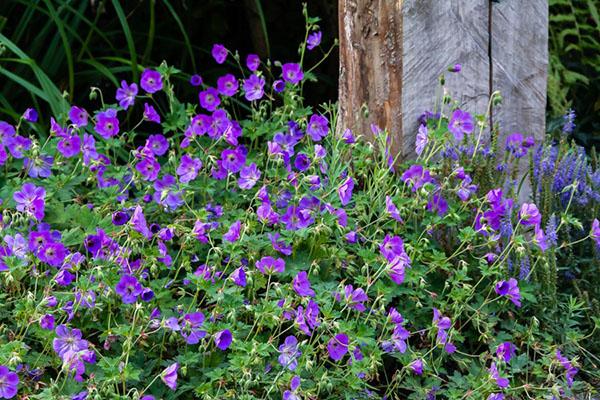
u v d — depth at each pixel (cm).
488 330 364
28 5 581
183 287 374
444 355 365
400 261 344
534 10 438
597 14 713
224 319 343
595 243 409
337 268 378
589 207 423
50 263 337
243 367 311
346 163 417
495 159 417
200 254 385
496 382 335
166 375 305
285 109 457
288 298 326
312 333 327
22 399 303
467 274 391
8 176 414
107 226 373
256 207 416
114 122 432
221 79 470
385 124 436
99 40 648
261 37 661
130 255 364
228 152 410
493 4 431
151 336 338
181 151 457
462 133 401
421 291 369
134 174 405
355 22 438
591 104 711
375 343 337
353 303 334
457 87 432
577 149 446
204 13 663
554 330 385
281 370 329
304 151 416
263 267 340
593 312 402
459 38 429
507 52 437
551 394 360
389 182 413
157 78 455
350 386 327
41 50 637
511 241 368
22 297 340
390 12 425
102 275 319
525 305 389
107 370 299
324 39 670
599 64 704
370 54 435
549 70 670
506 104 441
